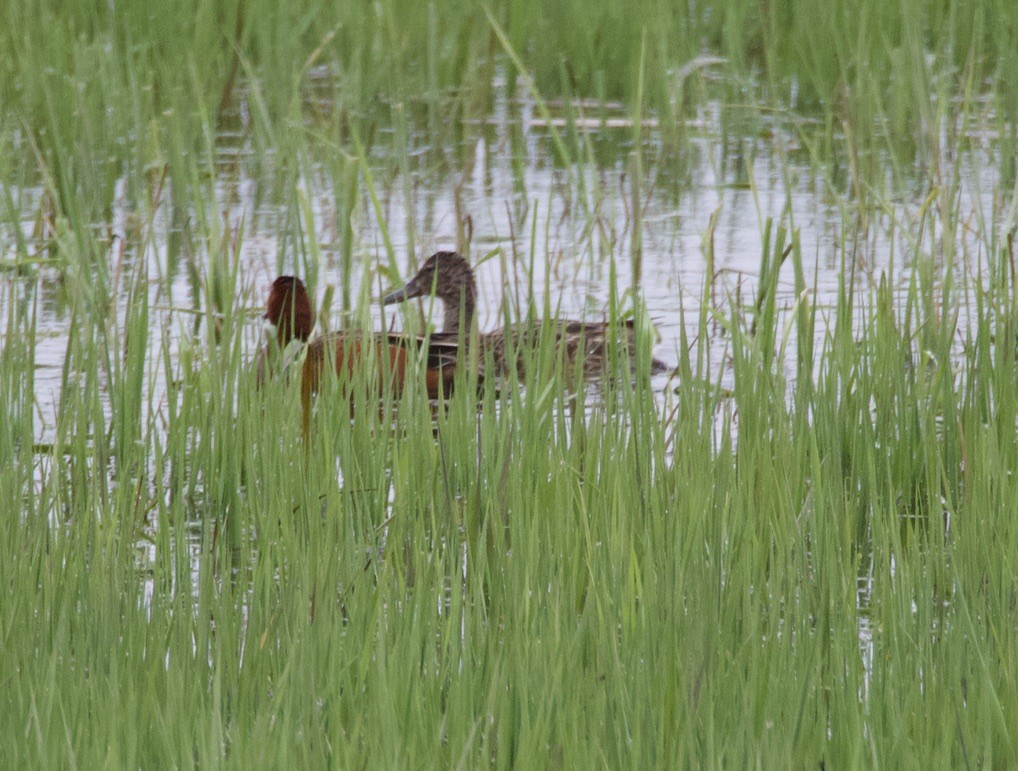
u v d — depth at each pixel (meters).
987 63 27.39
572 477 10.30
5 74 24.47
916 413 11.84
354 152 23.50
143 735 7.18
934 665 7.87
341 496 10.32
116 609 8.26
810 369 11.94
